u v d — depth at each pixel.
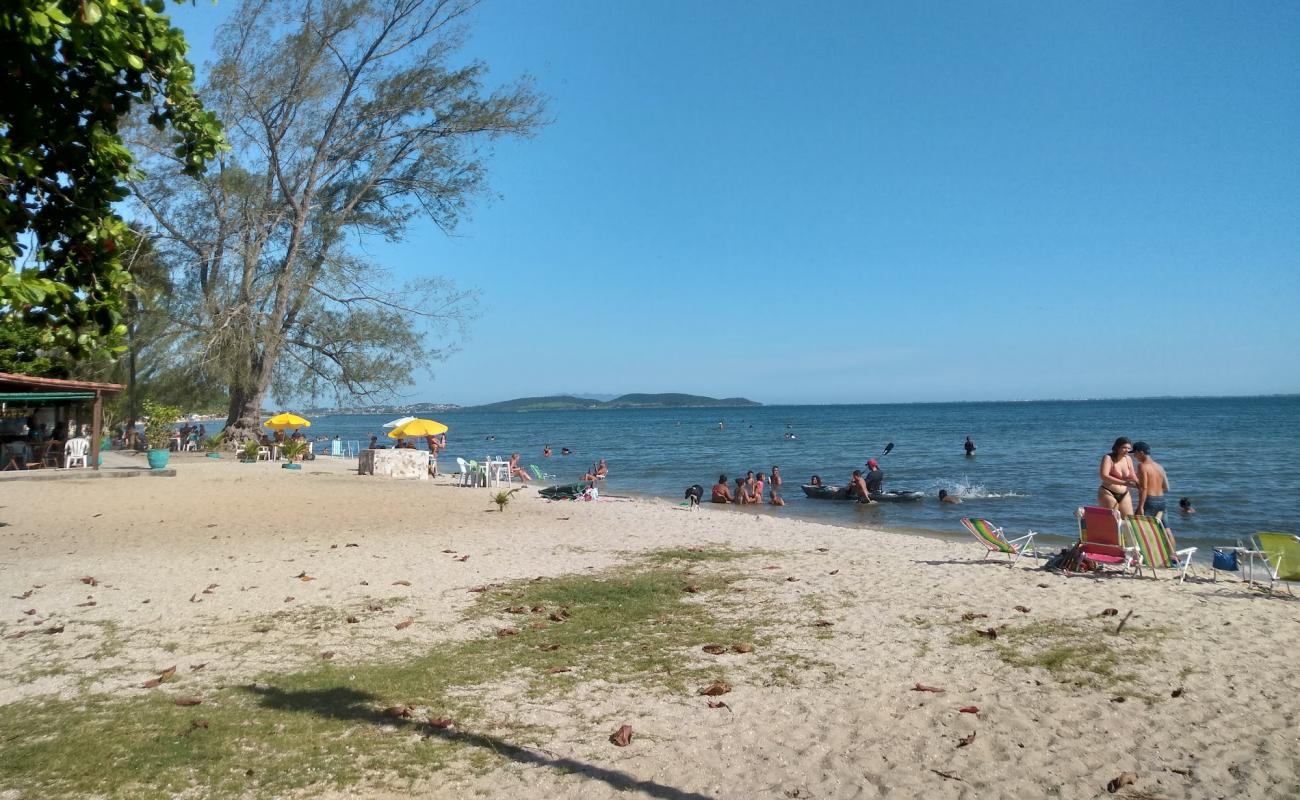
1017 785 4.27
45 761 4.54
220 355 31.11
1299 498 21.28
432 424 29.64
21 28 3.50
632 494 26.08
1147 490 10.74
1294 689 5.62
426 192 35.19
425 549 12.54
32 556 11.61
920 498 22.25
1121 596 8.74
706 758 4.66
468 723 5.18
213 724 5.12
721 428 88.56
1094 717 5.18
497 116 33.81
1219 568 9.66
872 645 6.93
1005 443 51.88
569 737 4.96
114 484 21.31
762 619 7.95
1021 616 7.87
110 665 6.54
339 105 33.12
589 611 8.38
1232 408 151.38
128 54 3.89
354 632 7.58
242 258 31.56
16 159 3.66
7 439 24.84
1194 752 4.62
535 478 30.73
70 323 4.22
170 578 10.14
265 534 13.92
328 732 5.00
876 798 4.16
